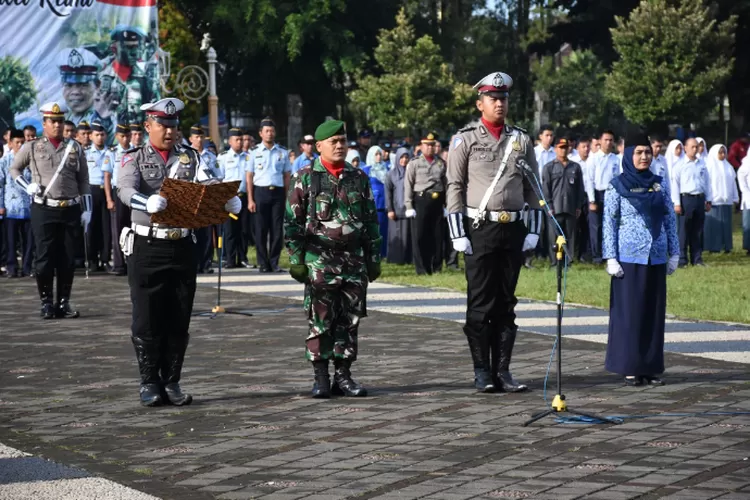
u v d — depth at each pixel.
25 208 22.08
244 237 24.08
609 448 8.80
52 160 16.41
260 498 7.59
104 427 9.77
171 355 10.77
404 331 15.09
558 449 8.78
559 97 70.31
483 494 7.60
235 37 60.88
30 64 26.98
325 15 59.31
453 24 67.50
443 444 8.98
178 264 10.66
